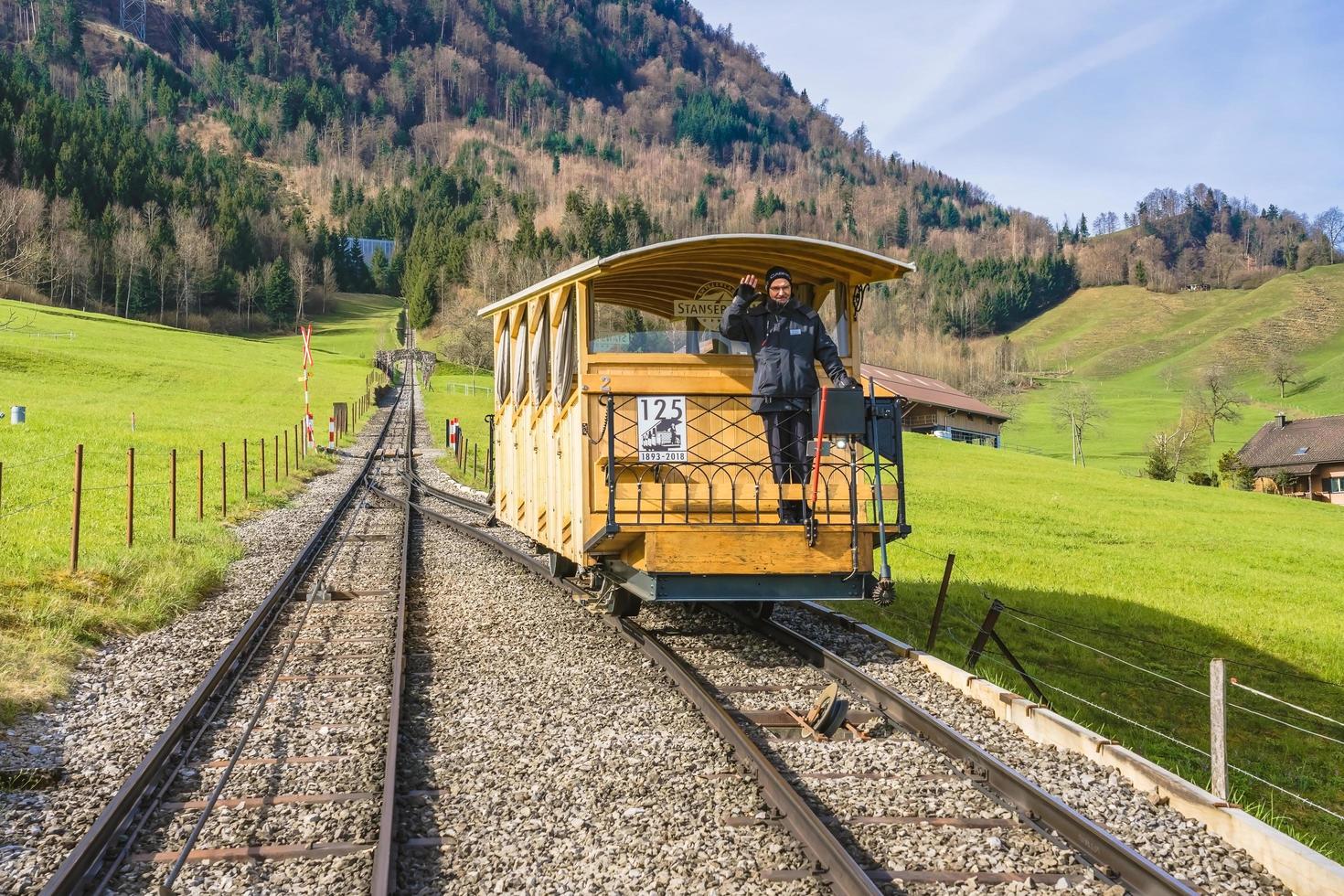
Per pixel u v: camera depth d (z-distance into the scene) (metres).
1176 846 5.25
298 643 9.54
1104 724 9.82
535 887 4.61
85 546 13.71
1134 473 87.44
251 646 9.34
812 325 8.25
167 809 5.48
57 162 152.38
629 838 5.11
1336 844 7.40
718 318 9.25
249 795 5.68
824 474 8.53
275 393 64.00
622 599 9.79
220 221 166.25
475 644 9.45
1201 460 87.00
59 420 34.28
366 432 53.00
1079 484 47.84
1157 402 144.12
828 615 10.88
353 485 28.33
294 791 5.76
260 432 39.66
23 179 144.38
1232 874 4.99
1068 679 11.54
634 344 8.83
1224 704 6.12
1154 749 9.33
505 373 13.70
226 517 19.62
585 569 9.81
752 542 8.09
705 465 8.36
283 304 157.00
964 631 13.12
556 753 6.37
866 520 8.43
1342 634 15.88
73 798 5.66
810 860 4.87
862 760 6.30
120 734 6.77
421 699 7.59
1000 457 60.09
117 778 5.99
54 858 4.88
